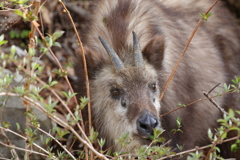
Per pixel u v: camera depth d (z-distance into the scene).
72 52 14.48
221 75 11.09
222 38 11.48
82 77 9.44
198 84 10.25
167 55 9.45
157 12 9.88
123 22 9.27
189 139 10.01
